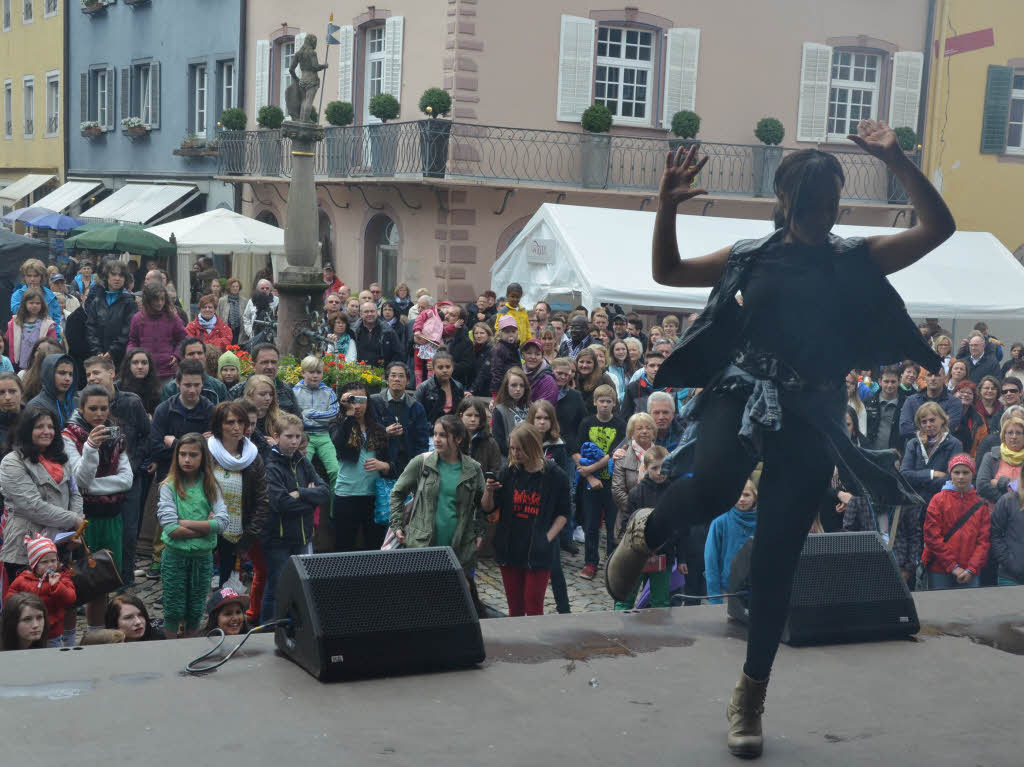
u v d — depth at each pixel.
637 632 3.61
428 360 14.47
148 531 9.98
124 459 8.13
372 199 23.14
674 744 2.72
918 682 3.24
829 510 8.42
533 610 7.50
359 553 3.28
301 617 3.15
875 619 3.62
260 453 8.23
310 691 2.98
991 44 24.06
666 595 7.35
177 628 7.53
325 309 14.68
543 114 21.62
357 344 13.70
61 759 2.49
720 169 22.88
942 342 15.02
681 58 22.48
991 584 8.16
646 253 17.19
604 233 17.34
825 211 2.46
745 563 3.71
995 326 21.36
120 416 8.55
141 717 2.75
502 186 20.92
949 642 3.62
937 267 19.12
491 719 2.84
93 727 2.67
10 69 39.09
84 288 19.25
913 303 18.23
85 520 7.56
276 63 26.48
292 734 2.69
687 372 2.60
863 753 2.71
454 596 3.27
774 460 2.55
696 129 22.17
